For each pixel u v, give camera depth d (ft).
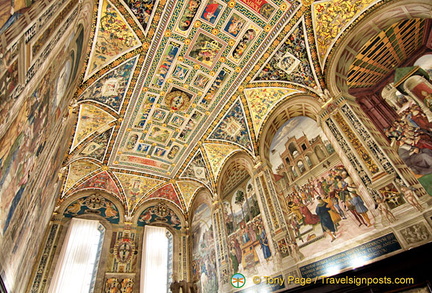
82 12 19.51
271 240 37.22
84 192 53.16
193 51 35.86
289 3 31.01
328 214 30.89
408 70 28.04
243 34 34.35
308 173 35.24
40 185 22.47
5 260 14.48
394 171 25.52
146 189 57.00
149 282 48.47
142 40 33.04
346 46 31.71
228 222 47.88
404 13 27.14
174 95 41.47
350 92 34.01
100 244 50.83
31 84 12.03
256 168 43.06
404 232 23.34
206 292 47.03
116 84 37.24
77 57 23.03
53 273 43.39
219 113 44.39
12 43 8.69
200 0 30.45
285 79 37.65
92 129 42.27
